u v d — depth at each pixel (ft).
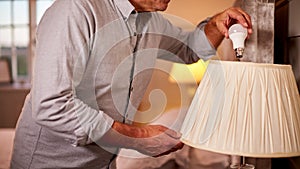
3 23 11.87
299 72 3.64
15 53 11.95
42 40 3.10
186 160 4.34
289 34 3.90
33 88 3.10
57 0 3.25
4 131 7.39
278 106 2.90
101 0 3.32
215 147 2.89
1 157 5.67
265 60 3.84
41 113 3.06
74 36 3.06
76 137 3.10
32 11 11.62
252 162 4.00
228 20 3.71
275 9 4.24
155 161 4.31
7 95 10.85
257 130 2.85
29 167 3.77
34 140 3.62
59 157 3.62
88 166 3.73
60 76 2.96
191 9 4.26
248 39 3.82
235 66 2.93
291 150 2.87
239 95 2.90
